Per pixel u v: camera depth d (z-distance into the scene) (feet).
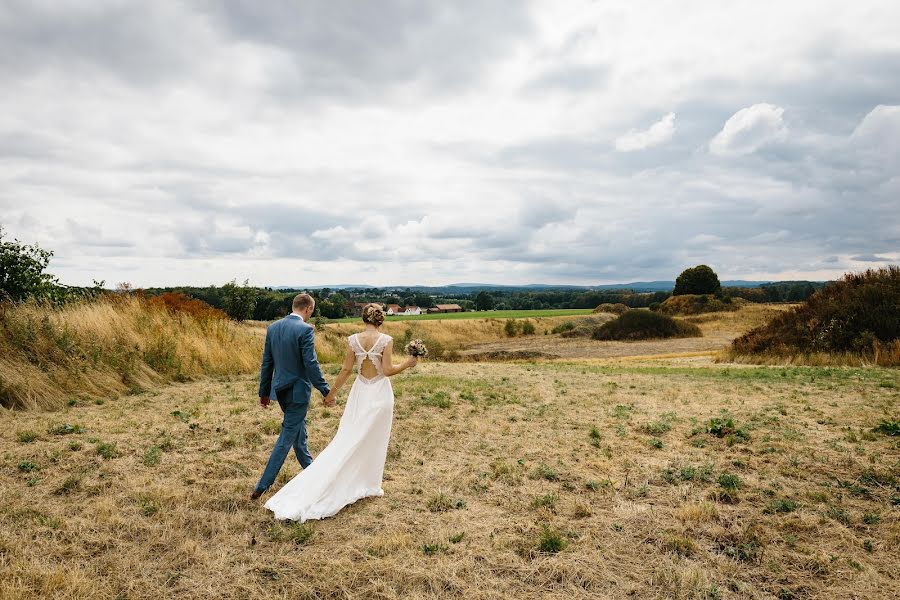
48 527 13.93
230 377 41.93
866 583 11.85
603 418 28.30
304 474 15.94
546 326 203.62
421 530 14.58
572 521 15.24
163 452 20.99
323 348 66.39
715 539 14.12
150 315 46.39
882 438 22.91
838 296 63.10
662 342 137.08
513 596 11.41
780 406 30.45
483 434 24.98
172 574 12.01
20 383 28.91
